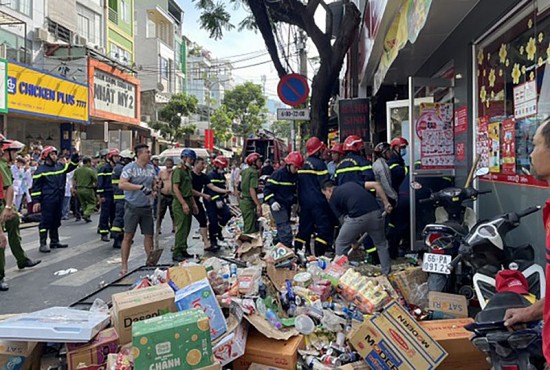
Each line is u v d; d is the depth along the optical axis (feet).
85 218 42.98
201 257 25.72
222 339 10.68
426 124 23.90
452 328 11.90
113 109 78.89
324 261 17.22
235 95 169.27
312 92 34.78
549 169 6.86
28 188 42.42
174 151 69.05
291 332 11.75
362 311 13.56
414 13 16.01
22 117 59.93
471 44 21.31
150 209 22.66
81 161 43.60
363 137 37.17
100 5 88.69
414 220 23.79
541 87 15.35
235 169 55.36
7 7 60.75
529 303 9.42
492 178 19.49
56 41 70.74
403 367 10.43
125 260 22.45
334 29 41.47
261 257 19.88
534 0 15.66
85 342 10.22
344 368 10.59
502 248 13.25
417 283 15.64
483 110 20.47
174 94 125.39
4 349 10.36
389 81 36.88
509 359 8.38
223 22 36.19
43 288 21.02
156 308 10.80
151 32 132.67
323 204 23.63
